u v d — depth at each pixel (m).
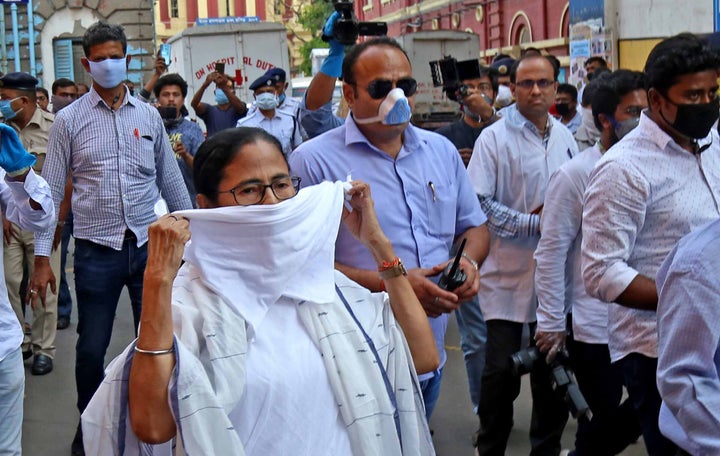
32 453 5.38
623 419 4.15
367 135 3.47
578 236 4.20
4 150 3.60
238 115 10.88
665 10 12.58
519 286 4.68
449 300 3.13
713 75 3.23
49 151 4.95
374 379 2.34
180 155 7.67
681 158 3.38
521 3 24.64
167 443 2.23
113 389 2.13
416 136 3.52
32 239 6.82
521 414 5.73
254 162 2.34
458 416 5.79
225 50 19.61
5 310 3.67
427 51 17.48
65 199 5.95
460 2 29.09
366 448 2.28
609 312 3.62
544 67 4.74
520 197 4.80
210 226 2.26
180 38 19.52
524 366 4.14
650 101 3.37
